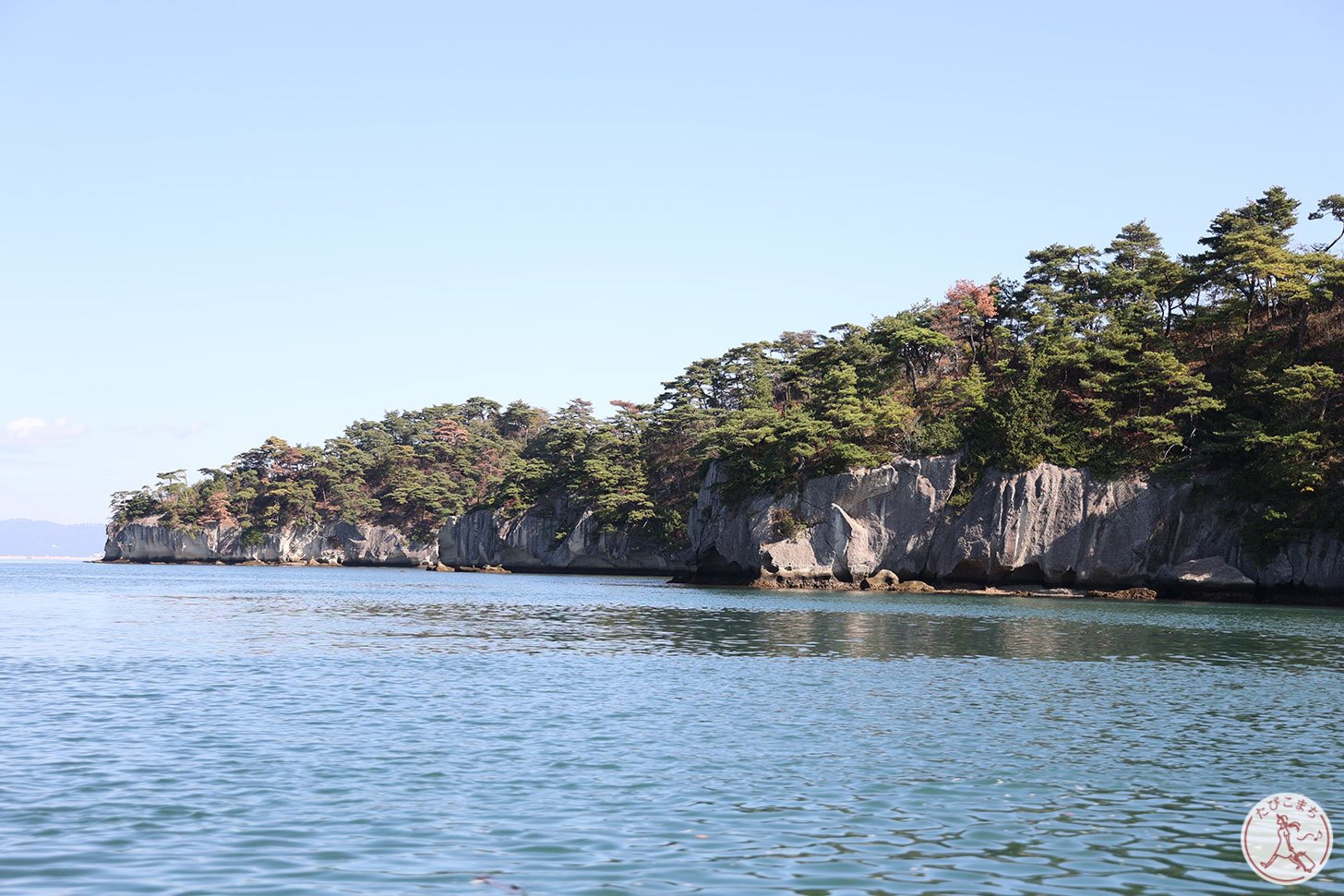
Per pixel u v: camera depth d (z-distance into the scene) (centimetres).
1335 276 10456
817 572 11706
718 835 1939
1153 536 10431
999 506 10944
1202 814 2130
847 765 2520
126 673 4122
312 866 1736
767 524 12100
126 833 1909
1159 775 2456
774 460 12212
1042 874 1744
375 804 2133
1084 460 10819
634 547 17325
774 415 13425
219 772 2389
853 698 3559
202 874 1692
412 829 1959
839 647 5231
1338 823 2086
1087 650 5166
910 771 2462
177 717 3108
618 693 3650
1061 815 2108
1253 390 10369
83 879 1658
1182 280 11756
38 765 2444
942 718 3172
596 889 1644
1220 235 12188
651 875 1711
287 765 2472
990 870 1758
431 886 1650
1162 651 5153
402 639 5628
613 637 5775
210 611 7962
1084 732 2973
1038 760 2597
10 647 5094
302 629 6216
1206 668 4466
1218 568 9988
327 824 1984
